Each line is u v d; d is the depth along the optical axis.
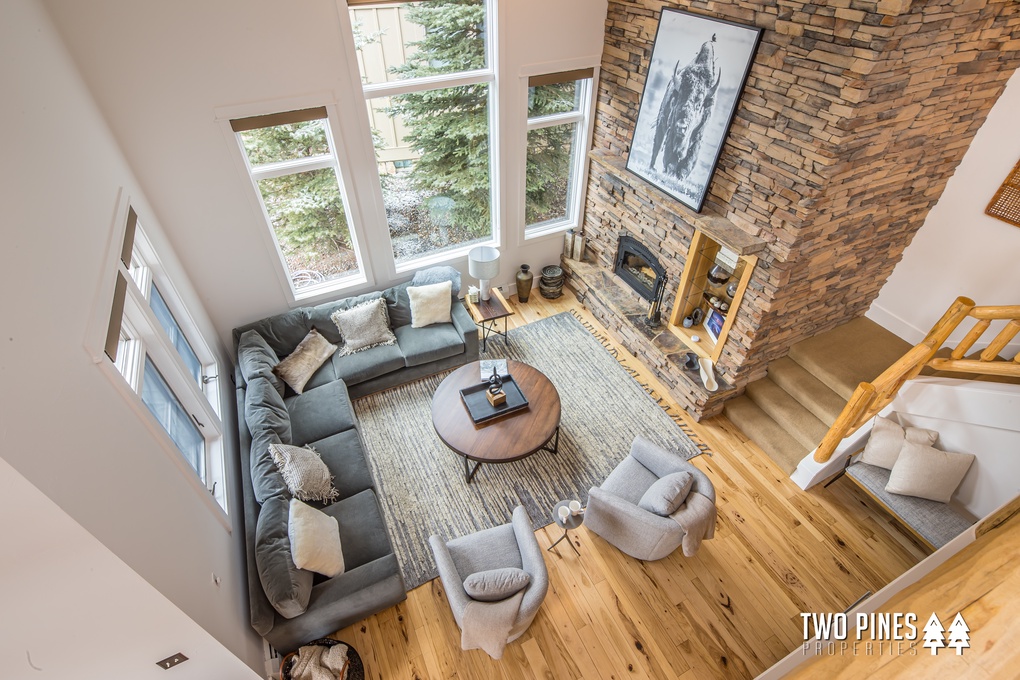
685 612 3.37
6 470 1.40
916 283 4.46
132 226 3.09
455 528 3.85
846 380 4.24
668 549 3.40
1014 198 3.71
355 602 3.02
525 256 5.97
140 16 3.24
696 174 4.12
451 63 4.42
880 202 3.71
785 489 4.11
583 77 4.97
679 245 4.67
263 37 3.62
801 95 3.21
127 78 3.39
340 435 4.02
